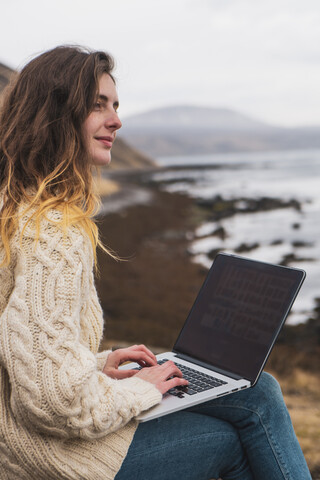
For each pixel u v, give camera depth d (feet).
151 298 89.40
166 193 272.92
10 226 4.58
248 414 5.46
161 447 5.01
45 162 4.86
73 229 4.49
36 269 4.27
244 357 5.83
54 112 4.91
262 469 5.45
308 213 225.56
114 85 5.25
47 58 5.05
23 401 4.13
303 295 96.07
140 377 5.21
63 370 4.11
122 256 120.78
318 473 11.29
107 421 4.36
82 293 4.51
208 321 6.52
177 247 141.08
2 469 4.52
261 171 611.06
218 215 211.61
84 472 4.45
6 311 4.30
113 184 263.70
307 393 29.71
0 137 5.13
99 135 5.11
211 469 5.35
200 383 5.59
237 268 6.59
